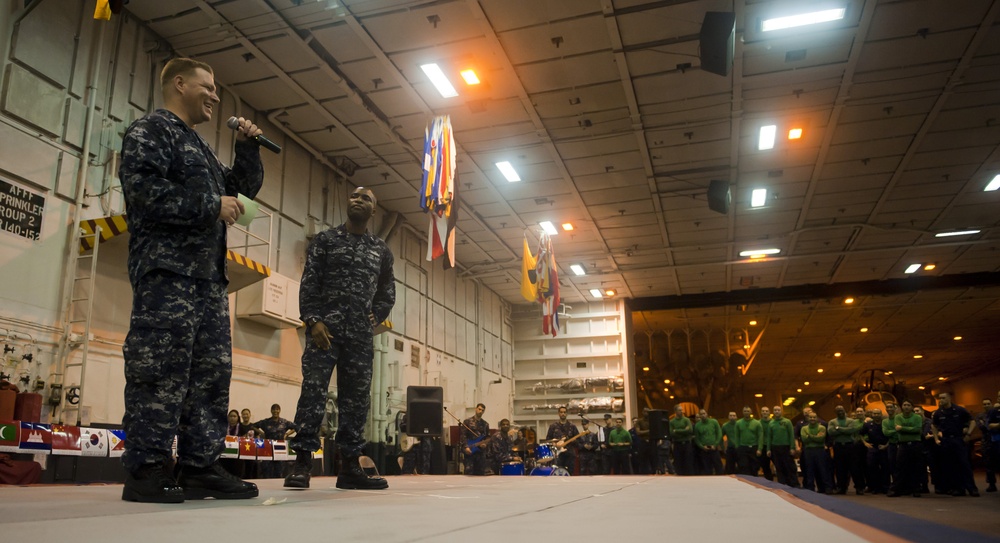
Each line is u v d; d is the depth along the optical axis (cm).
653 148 1437
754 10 1021
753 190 1636
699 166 1515
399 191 1673
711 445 1678
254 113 1300
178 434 266
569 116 1313
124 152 258
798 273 2277
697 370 3212
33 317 852
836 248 2031
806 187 1625
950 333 3288
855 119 1326
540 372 2648
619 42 1091
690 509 214
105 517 168
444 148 1169
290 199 1396
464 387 2200
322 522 162
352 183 1620
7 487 391
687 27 1061
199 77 290
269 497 284
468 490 378
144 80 1060
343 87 1211
